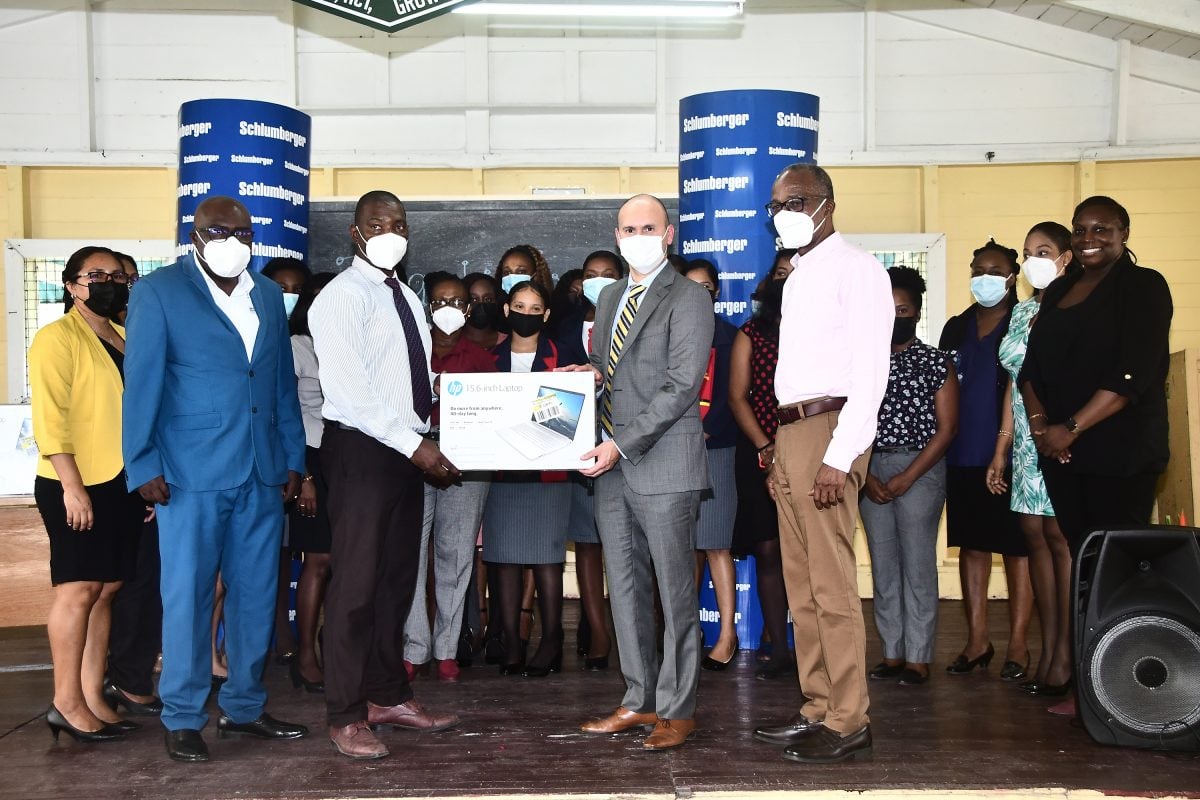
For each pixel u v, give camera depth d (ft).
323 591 14.40
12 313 22.93
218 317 11.22
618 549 11.44
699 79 24.06
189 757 10.82
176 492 10.96
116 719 12.44
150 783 10.19
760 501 14.55
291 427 12.01
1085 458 11.88
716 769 10.30
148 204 23.65
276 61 23.85
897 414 14.20
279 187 17.29
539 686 14.24
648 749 10.96
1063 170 23.62
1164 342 11.78
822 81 23.98
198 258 11.37
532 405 11.56
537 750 11.06
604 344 12.04
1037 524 13.62
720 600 15.46
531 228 20.51
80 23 23.35
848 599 10.61
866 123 23.73
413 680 14.58
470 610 16.30
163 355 10.85
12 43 23.34
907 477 14.01
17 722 12.78
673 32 23.98
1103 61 23.27
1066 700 12.64
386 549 11.53
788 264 14.37
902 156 23.61
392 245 11.40
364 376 11.02
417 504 11.66
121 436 11.96
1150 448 11.76
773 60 23.97
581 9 21.17
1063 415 12.25
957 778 9.96
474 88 23.89
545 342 14.94
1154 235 23.35
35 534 14.93
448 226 20.53
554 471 14.96
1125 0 21.06
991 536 14.75
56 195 23.53
